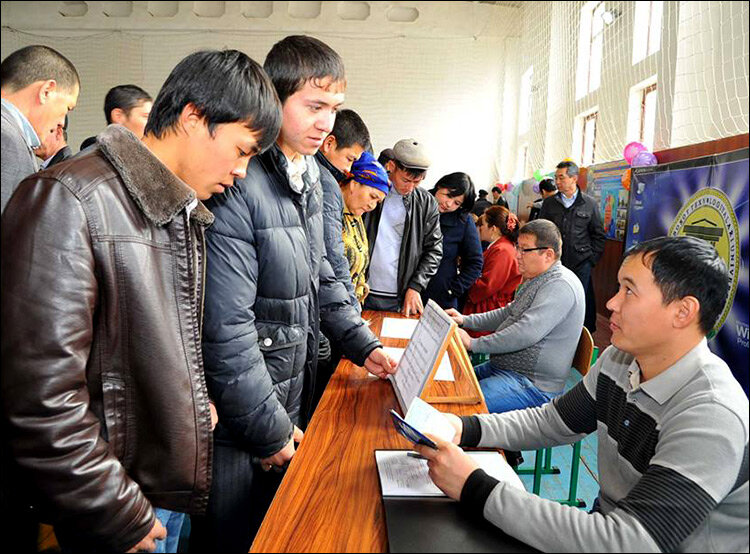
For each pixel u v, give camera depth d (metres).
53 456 0.71
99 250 0.76
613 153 4.97
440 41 9.22
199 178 0.90
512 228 2.97
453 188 2.99
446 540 0.78
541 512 0.78
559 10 6.69
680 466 0.75
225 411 1.10
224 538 1.22
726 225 2.48
